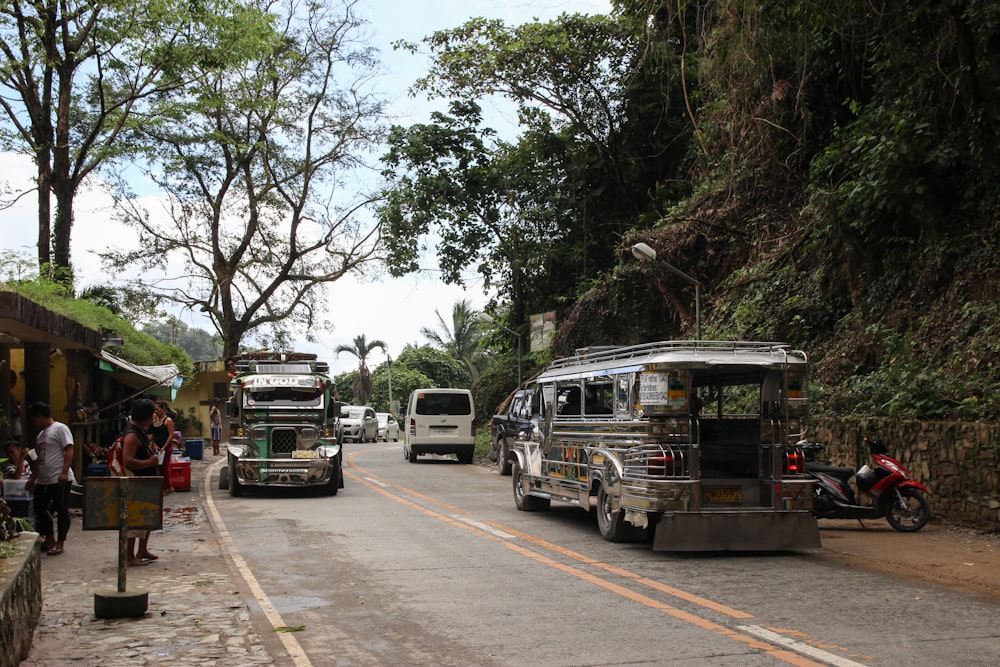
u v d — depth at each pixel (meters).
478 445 31.77
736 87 22.08
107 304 33.06
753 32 18.86
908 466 13.17
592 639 6.58
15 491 11.05
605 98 30.95
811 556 10.47
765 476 10.66
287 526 13.28
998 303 14.66
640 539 11.55
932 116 16.06
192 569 9.68
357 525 13.35
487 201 34.75
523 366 35.41
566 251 33.81
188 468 18.72
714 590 8.45
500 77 30.12
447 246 34.91
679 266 25.52
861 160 17.31
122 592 7.50
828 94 21.81
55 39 21.67
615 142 31.77
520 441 15.70
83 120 26.20
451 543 11.54
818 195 19.62
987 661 5.93
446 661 6.02
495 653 6.21
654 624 7.05
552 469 13.77
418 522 13.71
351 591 8.46
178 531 12.76
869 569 9.64
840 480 12.23
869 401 14.66
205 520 14.02
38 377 15.22
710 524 10.32
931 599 8.02
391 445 42.06
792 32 19.36
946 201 16.42
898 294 17.34
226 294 35.94
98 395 21.77
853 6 15.84
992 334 14.18
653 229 27.17
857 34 17.41
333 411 18.52
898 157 15.92
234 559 10.30
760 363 10.53
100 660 6.11
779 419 10.62
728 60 21.36
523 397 22.69
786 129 21.86
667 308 26.89
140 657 6.18
